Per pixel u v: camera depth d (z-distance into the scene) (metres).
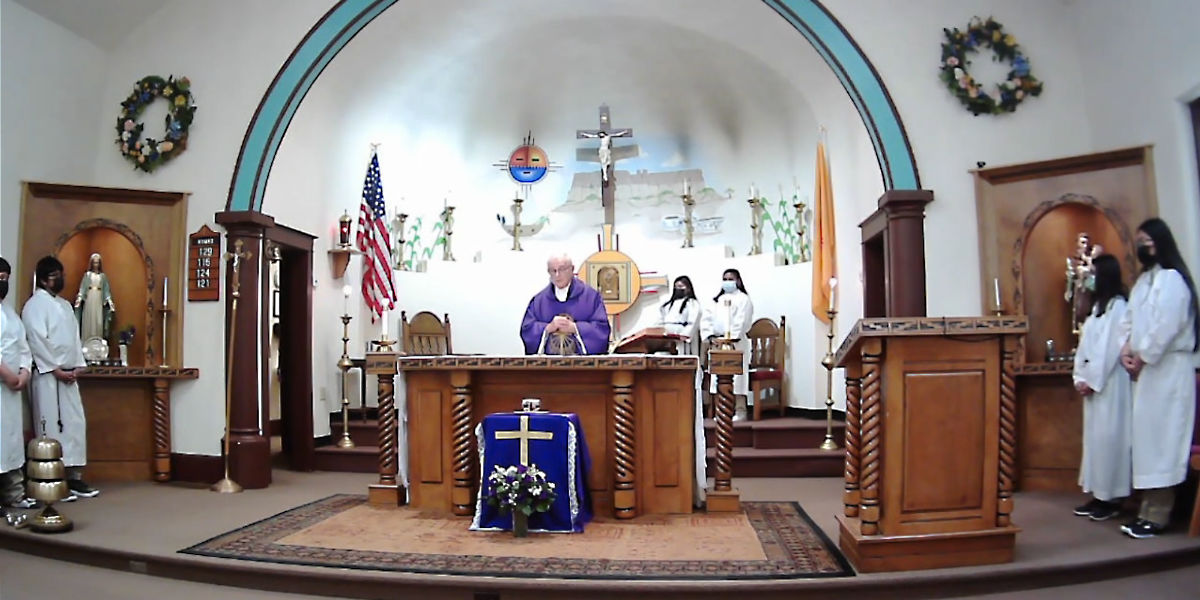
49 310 6.69
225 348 7.66
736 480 7.57
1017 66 6.99
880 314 7.86
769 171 10.21
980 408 4.35
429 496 6.12
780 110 9.73
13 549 5.52
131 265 7.79
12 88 7.18
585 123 10.97
